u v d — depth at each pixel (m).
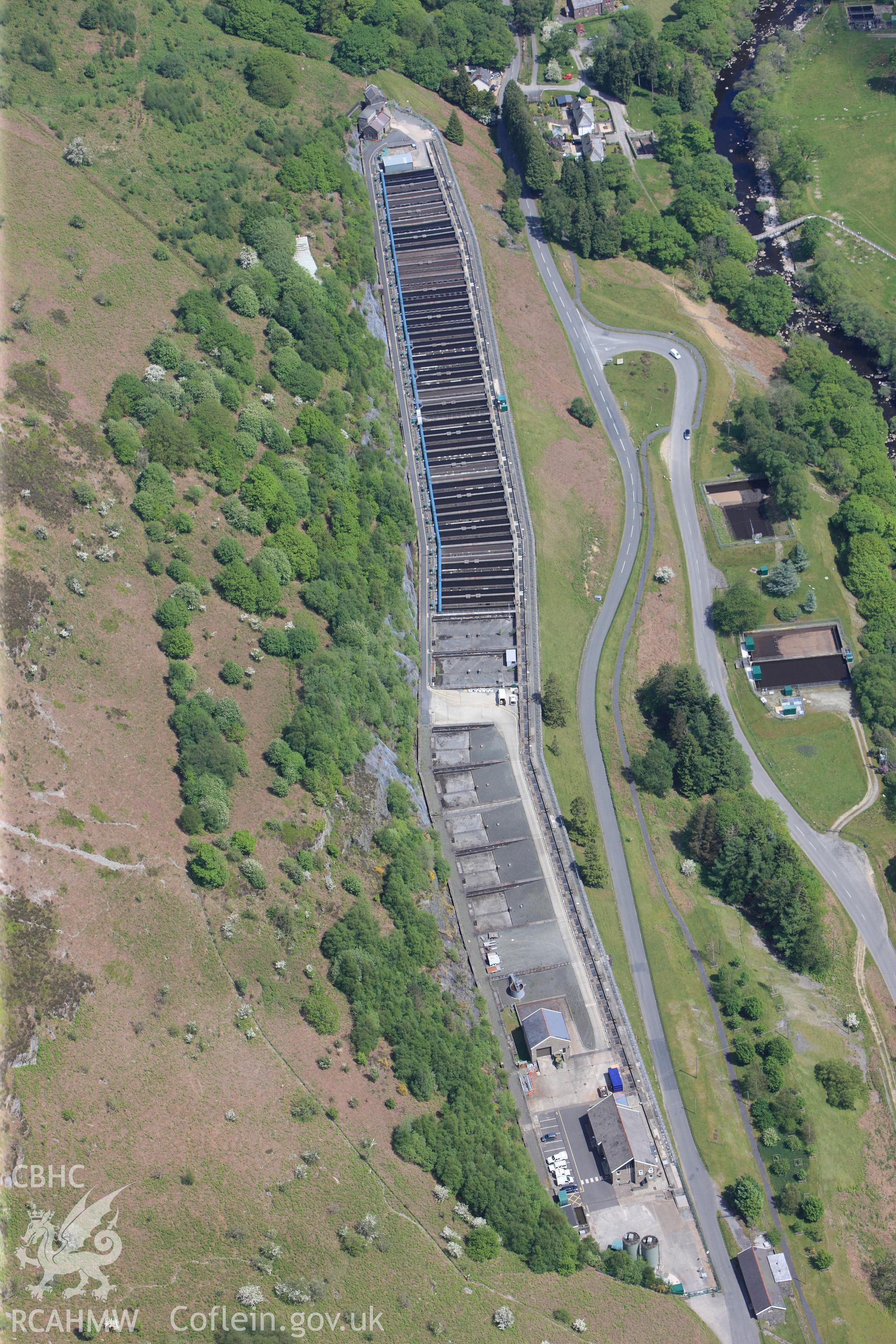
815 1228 175.12
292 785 185.25
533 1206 166.88
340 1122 161.62
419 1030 174.50
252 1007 164.88
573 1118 181.62
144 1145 149.88
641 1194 175.88
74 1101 149.75
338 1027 168.75
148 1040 156.75
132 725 179.25
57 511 189.38
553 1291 160.38
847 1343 166.88
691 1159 179.88
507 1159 170.88
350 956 171.62
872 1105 187.38
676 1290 168.12
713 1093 185.50
